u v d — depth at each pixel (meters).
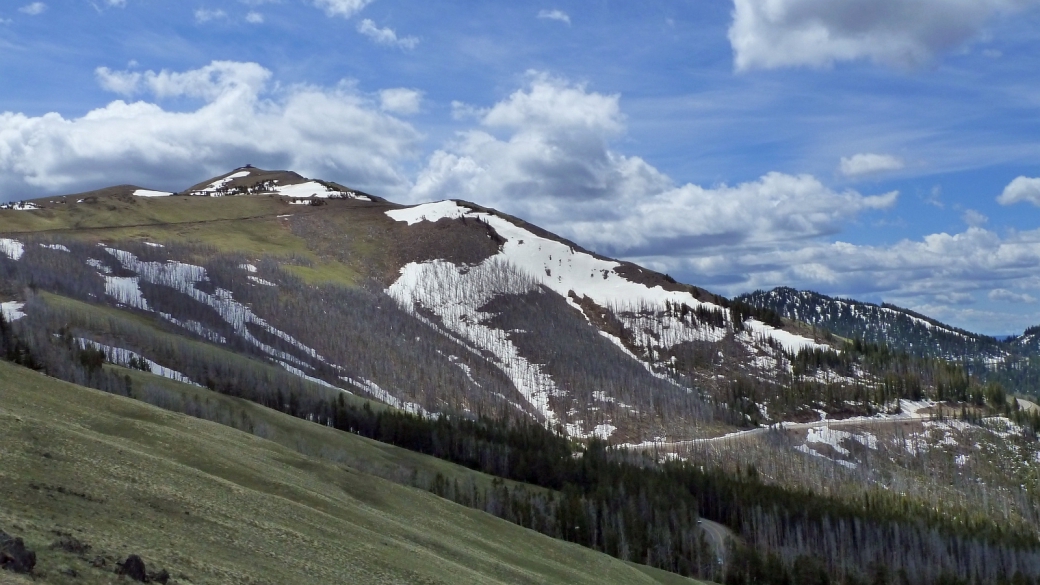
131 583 34.16
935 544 158.50
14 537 32.34
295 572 47.41
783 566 142.00
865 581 145.62
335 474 92.06
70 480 47.72
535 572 83.56
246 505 59.16
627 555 132.75
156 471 58.22
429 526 86.88
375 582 52.28
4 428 53.50
